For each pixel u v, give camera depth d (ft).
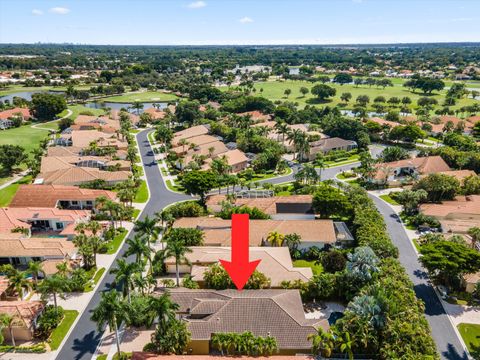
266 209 334.65
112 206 307.78
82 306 227.61
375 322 183.42
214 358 177.99
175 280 252.83
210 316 199.62
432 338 188.34
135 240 222.69
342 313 215.72
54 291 209.56
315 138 567.59
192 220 315.78
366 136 564.71
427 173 422.41
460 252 231.50
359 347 183.32
